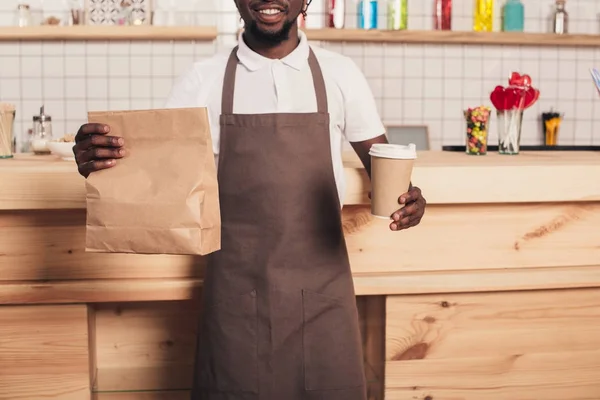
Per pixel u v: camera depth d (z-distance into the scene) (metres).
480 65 3.86
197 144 1.34
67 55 3.63
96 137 1.36
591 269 1.90
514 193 1.80
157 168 1.35
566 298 1.93
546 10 3.88
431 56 3.82
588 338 1.95
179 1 3.66
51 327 1.79
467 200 1.79
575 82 3.93
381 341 1.91
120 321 1.95
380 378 1.93
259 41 1.63
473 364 1.90
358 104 1.66
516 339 1.92
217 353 1.60
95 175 1.37
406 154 1.43
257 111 1.62
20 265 1.80
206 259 1.79
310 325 1.59
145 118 1.36
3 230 1.79
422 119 3.85
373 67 3.79
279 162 1.57
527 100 2.16
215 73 1.66
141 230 1.33
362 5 3.60
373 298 2.00
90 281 1.80
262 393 1.59
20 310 1.78
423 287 1.83
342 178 1.69
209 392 1.62
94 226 1.36
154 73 3.67
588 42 3.74
